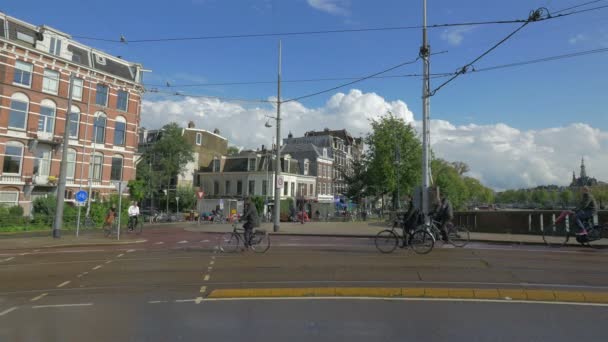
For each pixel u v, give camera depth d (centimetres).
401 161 4628
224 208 4562
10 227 2373
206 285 791
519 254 1206
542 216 1920
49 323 549
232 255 1226
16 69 2988
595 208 1392
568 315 565
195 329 513
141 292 741
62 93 3222
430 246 1223
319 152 6006
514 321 537
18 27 3011
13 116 2977
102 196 3309
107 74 3497
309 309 601
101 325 536
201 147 5703
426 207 1589
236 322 541
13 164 2973
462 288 716
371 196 5369
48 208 2661
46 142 3112
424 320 542
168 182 5106
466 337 476
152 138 5506
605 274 881
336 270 930
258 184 5069
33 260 1216
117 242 1722
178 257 1207
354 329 507
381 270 927
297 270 938
